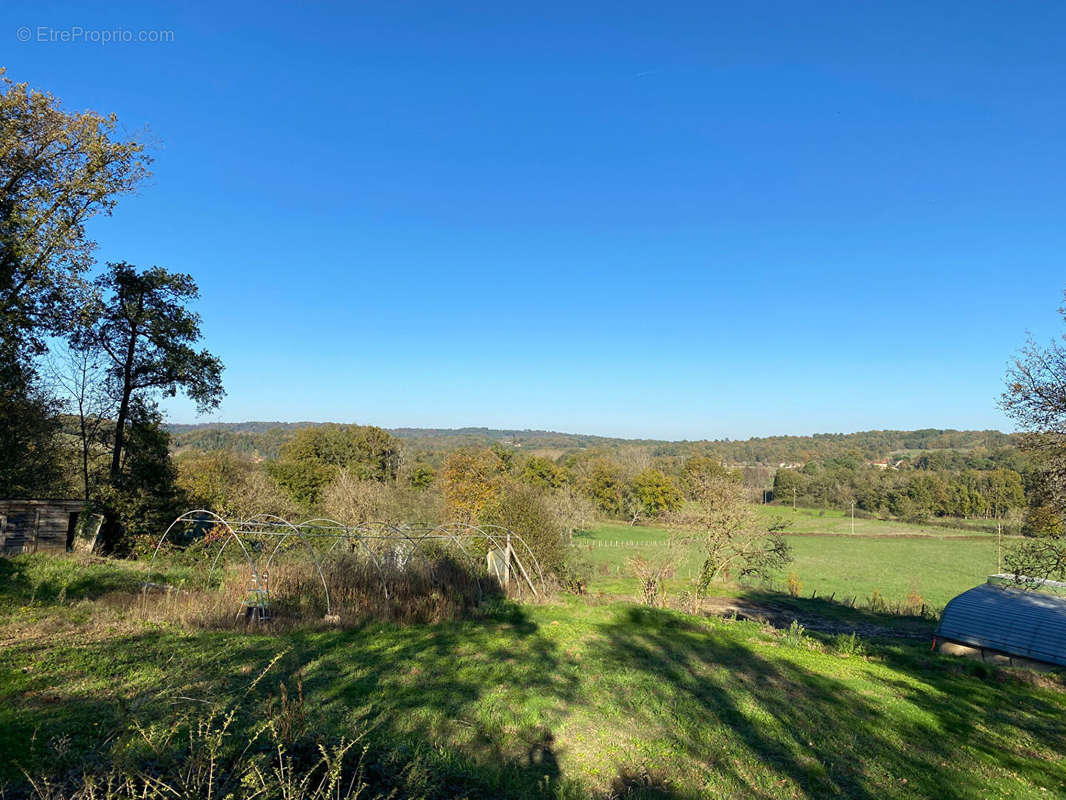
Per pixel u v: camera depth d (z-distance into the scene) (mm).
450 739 8109
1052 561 16172
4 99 19594
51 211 21016
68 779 5543
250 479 38531
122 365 26078
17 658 9078
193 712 7430
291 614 14523
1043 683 15383
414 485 68812
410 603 16141
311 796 5340
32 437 24984
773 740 9258
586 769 7734
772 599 35812
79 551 21672
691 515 27609
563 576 26406
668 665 13047
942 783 8258
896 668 15711
